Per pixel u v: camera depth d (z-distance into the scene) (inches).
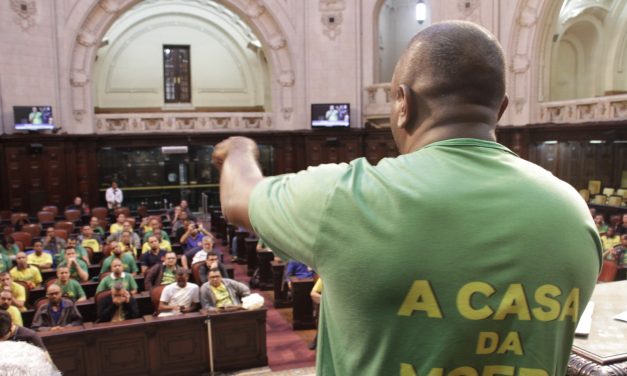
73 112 823.1
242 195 49.0
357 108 880.9
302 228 43.1
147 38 1052.5
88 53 826.2
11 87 772.0
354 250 40.8
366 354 41.4
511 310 39.3
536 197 41.8
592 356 48.2
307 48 875.4
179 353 314.3
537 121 747.4
